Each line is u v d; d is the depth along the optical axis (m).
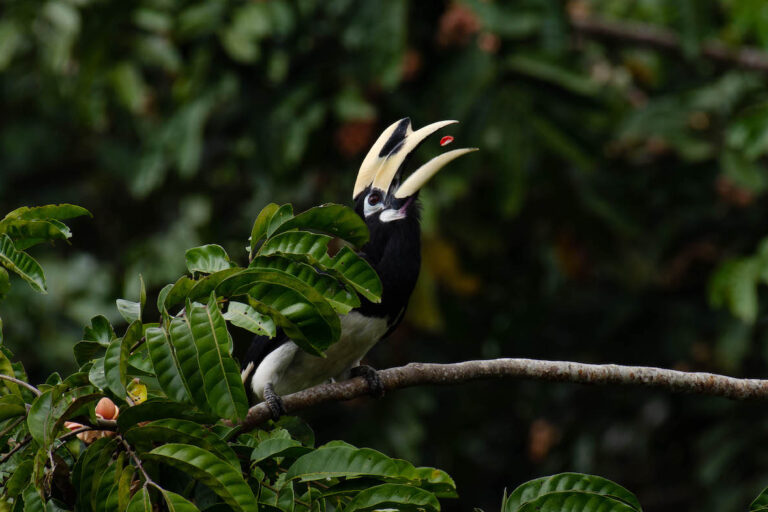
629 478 12.80
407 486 4.32
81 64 11.14
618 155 12.42
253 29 10.60
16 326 11.64
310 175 11.45
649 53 13.03
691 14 11.52
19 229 4.70
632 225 11.64
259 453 4.48
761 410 11.85
